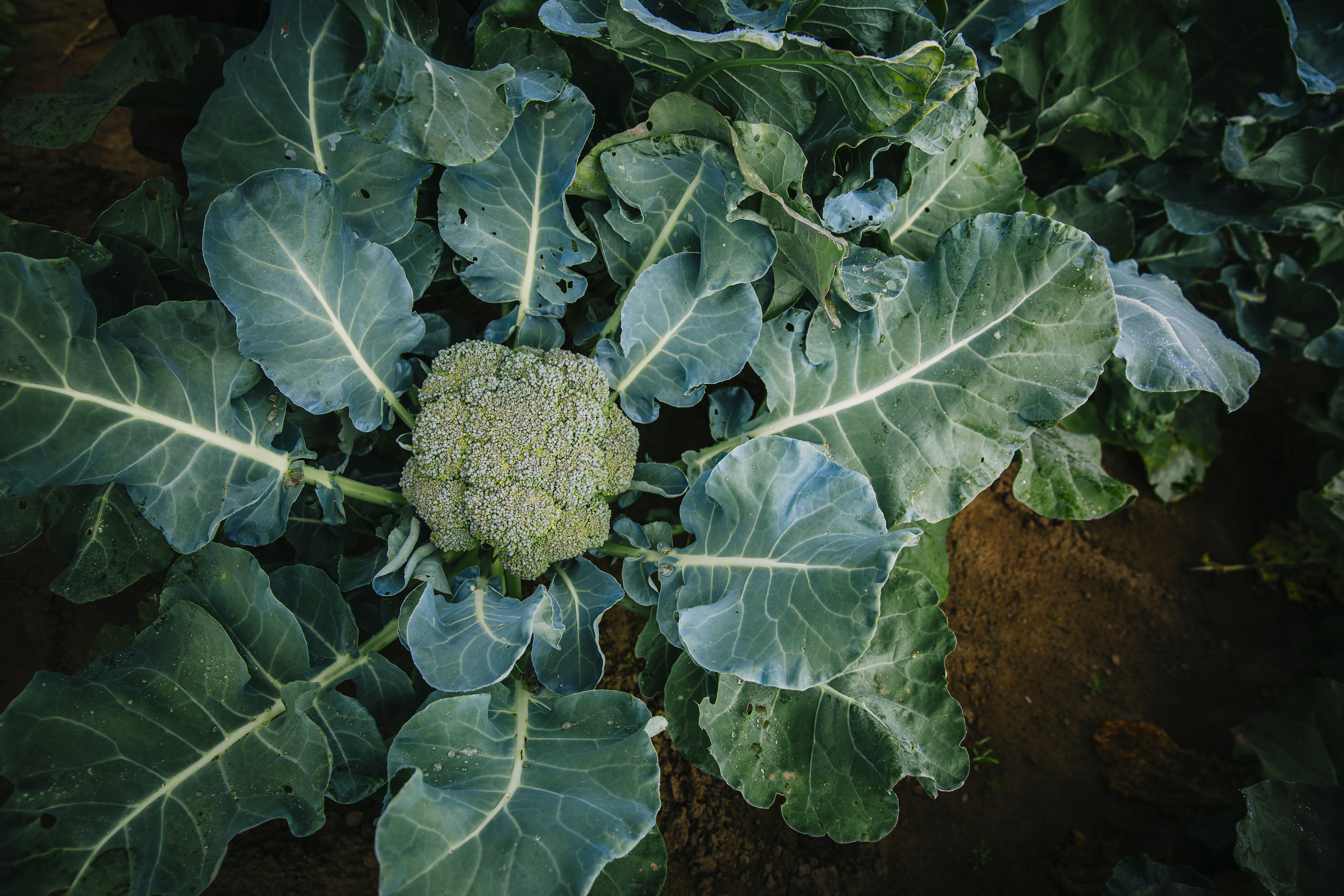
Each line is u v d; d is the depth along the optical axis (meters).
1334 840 0.62
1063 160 0.81
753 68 0.57
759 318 0.60
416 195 0.60
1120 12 0.70
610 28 0.55
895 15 0.58
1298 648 0.82
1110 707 0.78
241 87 0.57
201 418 0.55
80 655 0.68
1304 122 0.74
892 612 0.59
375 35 0.50
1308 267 0.80
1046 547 0.84
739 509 0.58
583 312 0.74
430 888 0.46
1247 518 0.87
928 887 0.68
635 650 0.72
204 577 0.54
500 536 0.58
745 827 0.69
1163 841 0.71
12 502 0.54
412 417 0.62
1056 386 0.58
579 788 0.52
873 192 0.59
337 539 0.64
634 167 0.60
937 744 0.57
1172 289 0.69
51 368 0.50
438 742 0.52
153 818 0.50
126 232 0.58
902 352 0.61
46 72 0.91
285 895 0.62
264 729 0.53
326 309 0.56
